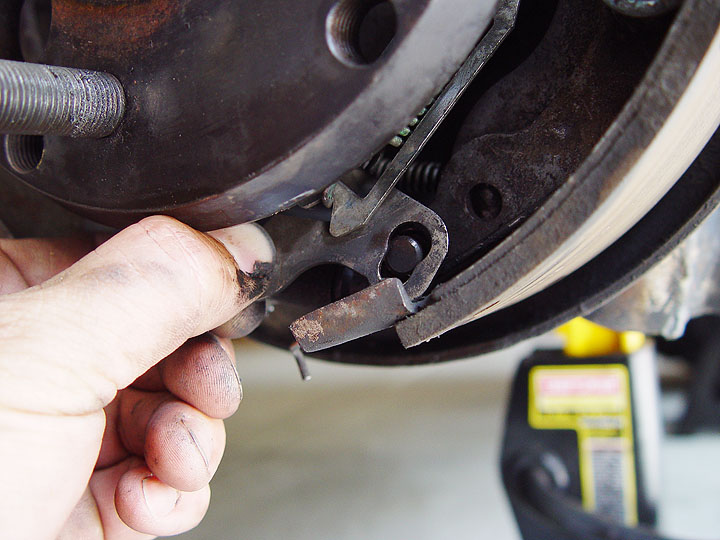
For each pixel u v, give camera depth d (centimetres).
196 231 13
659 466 39
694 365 62
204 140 12
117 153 13
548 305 17
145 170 12
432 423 69
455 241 14
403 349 18
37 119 11
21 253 18
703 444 62
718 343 57
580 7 14
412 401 76
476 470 58
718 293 23
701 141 13
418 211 13
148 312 12
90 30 13
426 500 53
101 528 19
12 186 20
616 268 16
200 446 17
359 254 13
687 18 9
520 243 11
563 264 12
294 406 76
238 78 11
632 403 38
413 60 11
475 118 15
